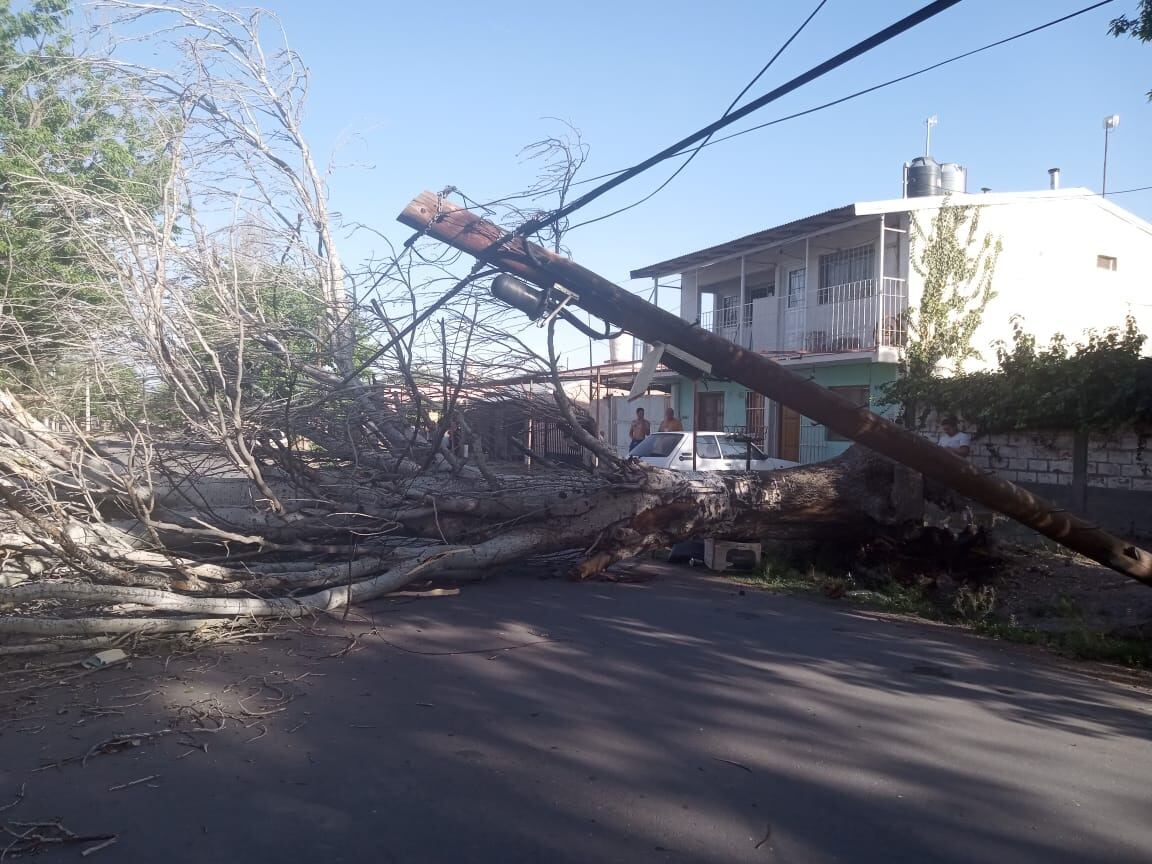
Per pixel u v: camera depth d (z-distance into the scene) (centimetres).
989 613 911
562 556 1054
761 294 2636
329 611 783
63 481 764
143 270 792
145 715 530
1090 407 1190
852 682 645
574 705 571
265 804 419
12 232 896
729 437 1736
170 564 711
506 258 800
